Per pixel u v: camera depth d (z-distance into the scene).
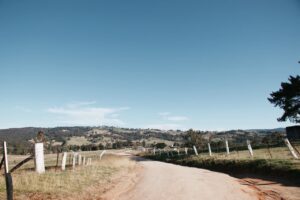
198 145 59.12
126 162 34.16
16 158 58.62
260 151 33.84
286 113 42.59
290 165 17.58
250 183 15.58
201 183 15.46
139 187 15.17
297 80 41.25
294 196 11.30
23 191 13.05
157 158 55.72
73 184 15.25
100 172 21.83
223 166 25.27
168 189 13.90
